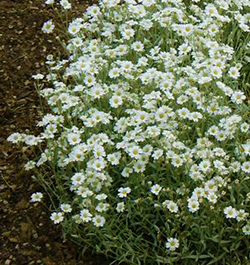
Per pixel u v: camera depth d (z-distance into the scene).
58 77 1.41
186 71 1.19
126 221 1.06
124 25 1.31
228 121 1.10
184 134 1.15
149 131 1.08
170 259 1.02
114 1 1.32
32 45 1.49
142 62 1.22
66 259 1.09
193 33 1.28
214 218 1.02
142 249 1.05
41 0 1.61
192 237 1.05
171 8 1.29
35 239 1.12
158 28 1.35
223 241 1.02
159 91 1.17
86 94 1.19
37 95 1.38
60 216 1.06
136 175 1.10
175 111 1.13
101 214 1.06
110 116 1.14
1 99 1.37
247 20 1.31
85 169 1.14
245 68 1.33
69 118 1.18
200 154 1.06
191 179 1.09
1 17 1.56
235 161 1.10
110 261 1.08
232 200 1.04
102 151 1.07
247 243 1.03
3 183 1.21
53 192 1.13
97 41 1.31
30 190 1.19
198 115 1.11
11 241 1.12
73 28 1.29
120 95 1.18
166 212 1.03
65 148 1.14
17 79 1.41
